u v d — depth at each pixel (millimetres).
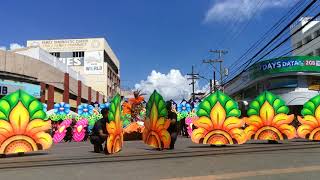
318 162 10445
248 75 51344
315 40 63688
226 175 8672
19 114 14586
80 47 93562
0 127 14305
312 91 44688
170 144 15273
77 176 9148
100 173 9484
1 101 14414
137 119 32062
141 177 8781
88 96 72500
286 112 17266
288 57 44594
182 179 8375
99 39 93688
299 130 17938
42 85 46969
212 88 65312
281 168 9484
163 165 10555
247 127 17047
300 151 13203
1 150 14188
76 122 35188
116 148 14586
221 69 60594
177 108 38156
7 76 41406
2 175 9617
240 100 54594
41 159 12812
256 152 13109
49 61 53344
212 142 16016
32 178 9055
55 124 37844
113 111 14242
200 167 10000
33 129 14742
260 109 17156
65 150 17062
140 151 14883
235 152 13195
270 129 17109
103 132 14875
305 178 8148
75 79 62750
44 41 94250
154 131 15820
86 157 12984
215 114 16109
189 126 32000
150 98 16375
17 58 42625
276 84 45969
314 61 44375
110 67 101812
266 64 46312
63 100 55906
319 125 18203
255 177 8375
